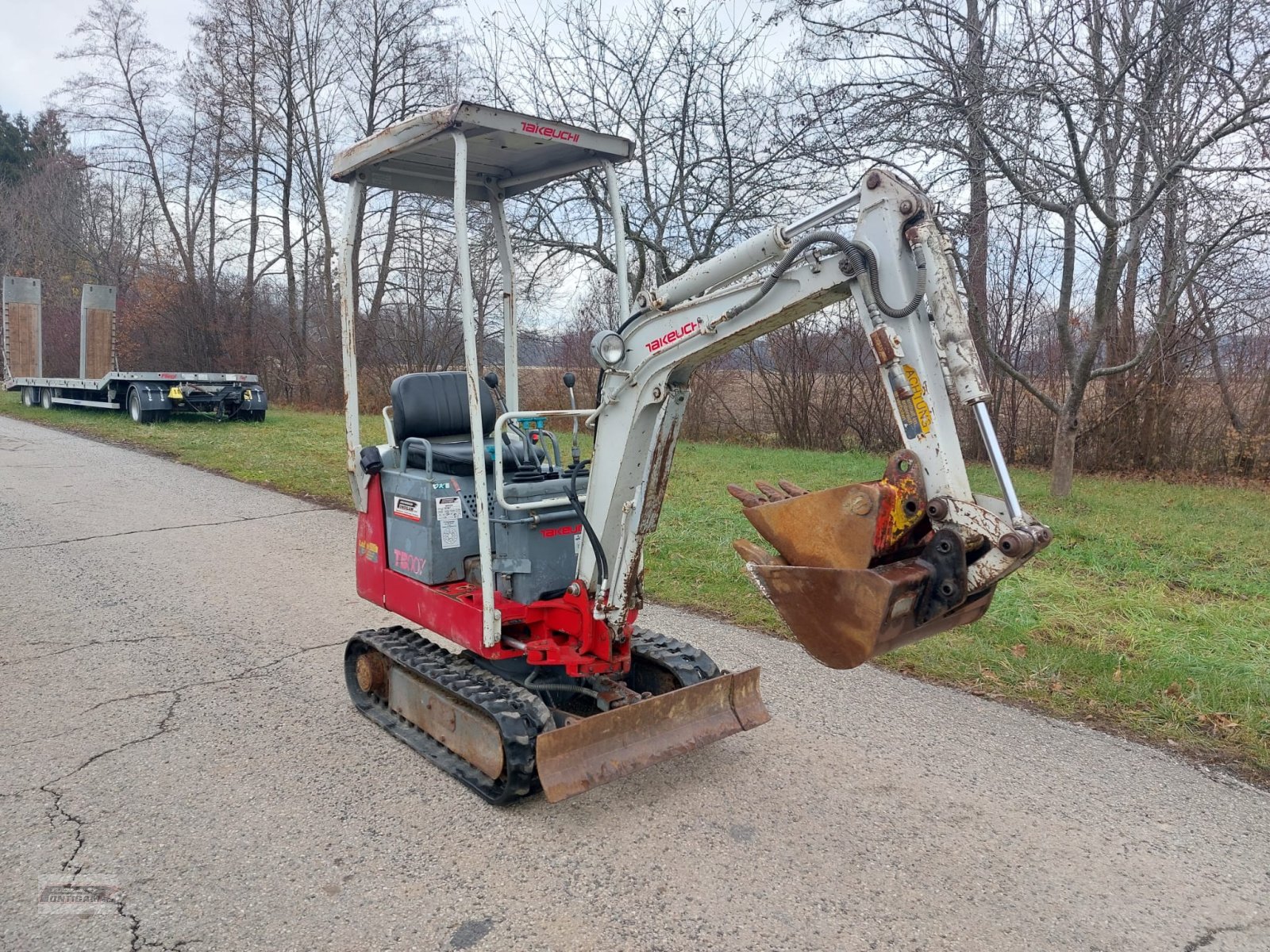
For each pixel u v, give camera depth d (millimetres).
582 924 2979
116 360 20594
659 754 3709
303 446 14836
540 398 19406
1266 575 7570
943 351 2895
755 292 3273
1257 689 5023
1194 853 3535
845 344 16594
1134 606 6551
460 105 3588
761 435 17953
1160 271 10891
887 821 3701
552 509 4105
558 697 4469
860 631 2859
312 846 3406
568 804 3785
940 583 2885
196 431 16562
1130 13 9219
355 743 4305
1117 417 13828
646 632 4641
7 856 3281
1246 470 13281
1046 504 10555
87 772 3941
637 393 3695
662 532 8594
